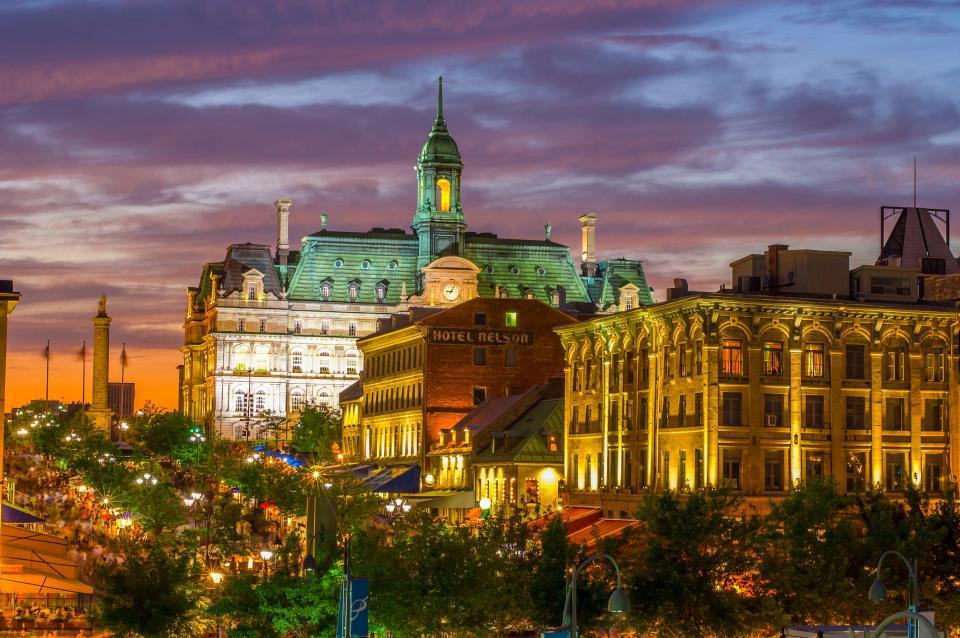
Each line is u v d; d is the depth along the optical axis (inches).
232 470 6609.3
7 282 4101.9
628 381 4623.5
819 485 3457.2
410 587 3036.4
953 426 4320.9
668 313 4274.1
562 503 4911.4
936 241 5280.5
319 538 3572.8
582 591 2940.5
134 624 3107.8
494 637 3051.2
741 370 4119.1
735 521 3245.6
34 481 7554.1
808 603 3157.0
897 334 4288.9
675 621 3073.3
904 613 1802.4
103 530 5418.3
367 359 7298.2
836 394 4192.9
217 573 3686.0
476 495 5462.6
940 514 3572.8
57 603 3732.8
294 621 3061.0
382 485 5748.0
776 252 4542.3
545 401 5590.6
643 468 4478.3
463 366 6245.1
